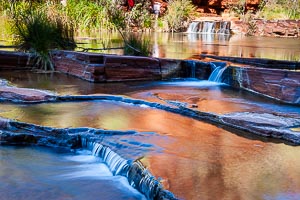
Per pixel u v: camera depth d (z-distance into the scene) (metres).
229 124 4.65
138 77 7.76
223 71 7.47
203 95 6.25
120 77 7.60
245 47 12.91
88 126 4.49
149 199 3.02
